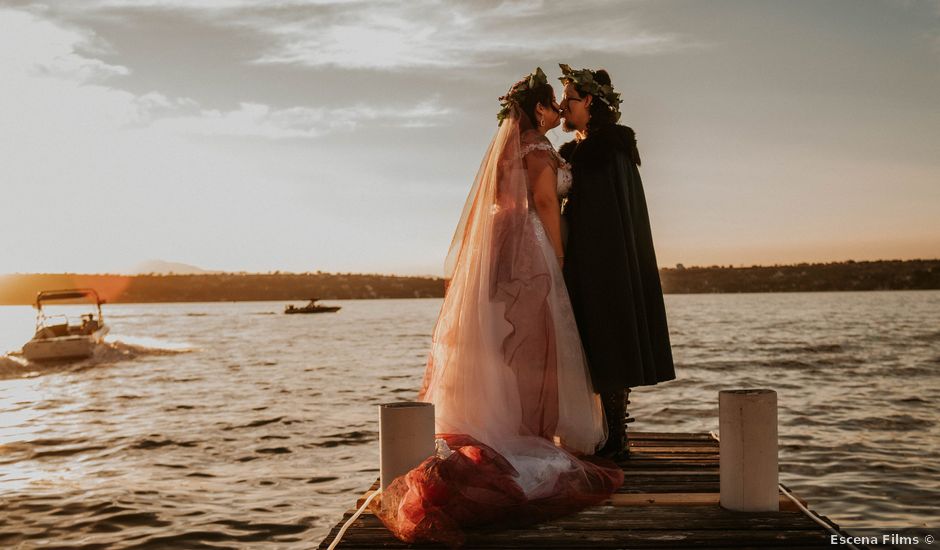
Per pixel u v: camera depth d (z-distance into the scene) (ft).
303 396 85.92
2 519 32.68
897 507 32.86
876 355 134.51
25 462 47.78
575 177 13.42
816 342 172.45
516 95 13.51
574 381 12.61
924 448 47.21
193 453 50.11
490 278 12.73
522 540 9.58
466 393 12.41
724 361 126.21
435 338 13.12
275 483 40.14
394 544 9.65
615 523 10.23
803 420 60.23
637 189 13.88
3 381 105.50
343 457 48.03
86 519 32.63
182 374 115.14
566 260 13.47
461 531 9.64
